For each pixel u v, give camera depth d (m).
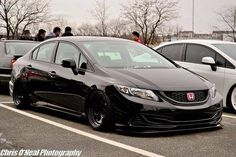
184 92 6.65
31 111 8.83
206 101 6.81
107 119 6.76
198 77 7.28
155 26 29.67
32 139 6.44
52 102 8.11
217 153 5.77
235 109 9.25
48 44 8.70
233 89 9.28
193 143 6.27
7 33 28.84
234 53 9.77
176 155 5.66
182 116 6.53
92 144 6.18
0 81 11.77
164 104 6.48
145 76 6.89
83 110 7.31
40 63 8.59
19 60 9.38
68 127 7.27
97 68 7.27
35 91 8.58
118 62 7.53
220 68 9.52
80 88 7.34
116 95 6.66
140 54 8.00
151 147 6.02
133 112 6.50
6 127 7.25
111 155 5.64
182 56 10.34
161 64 7.83
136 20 29.67
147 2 29.45
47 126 7.35
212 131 7.07
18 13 29.34
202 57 9.95
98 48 7.81
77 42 7.99
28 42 12.65
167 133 6.86
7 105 9.66
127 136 6.64
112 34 32.00
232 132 7.03
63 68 7.92
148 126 6.48
